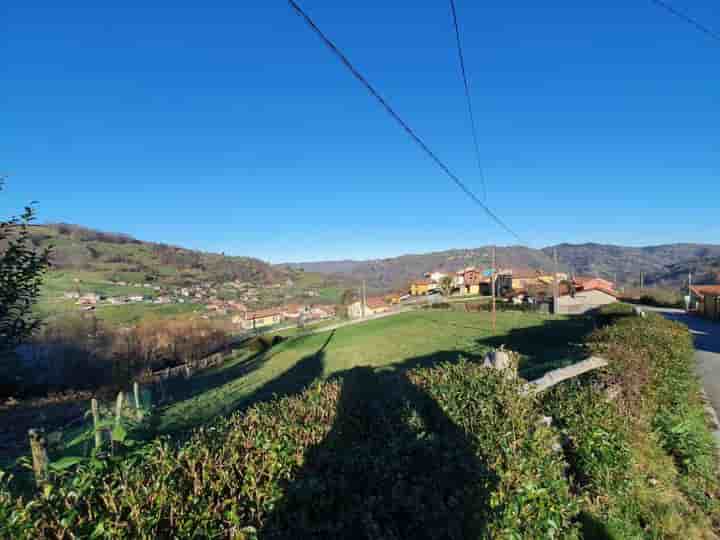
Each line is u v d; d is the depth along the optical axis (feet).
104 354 72.74
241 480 6.77
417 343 73.31
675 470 13.34
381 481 7.84
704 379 28.22
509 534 6.89
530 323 90.79
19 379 41.50
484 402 10.37
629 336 22.91
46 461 7.02
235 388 55.31
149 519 5.62
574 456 11.29
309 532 6.82
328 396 10.58
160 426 27.09
